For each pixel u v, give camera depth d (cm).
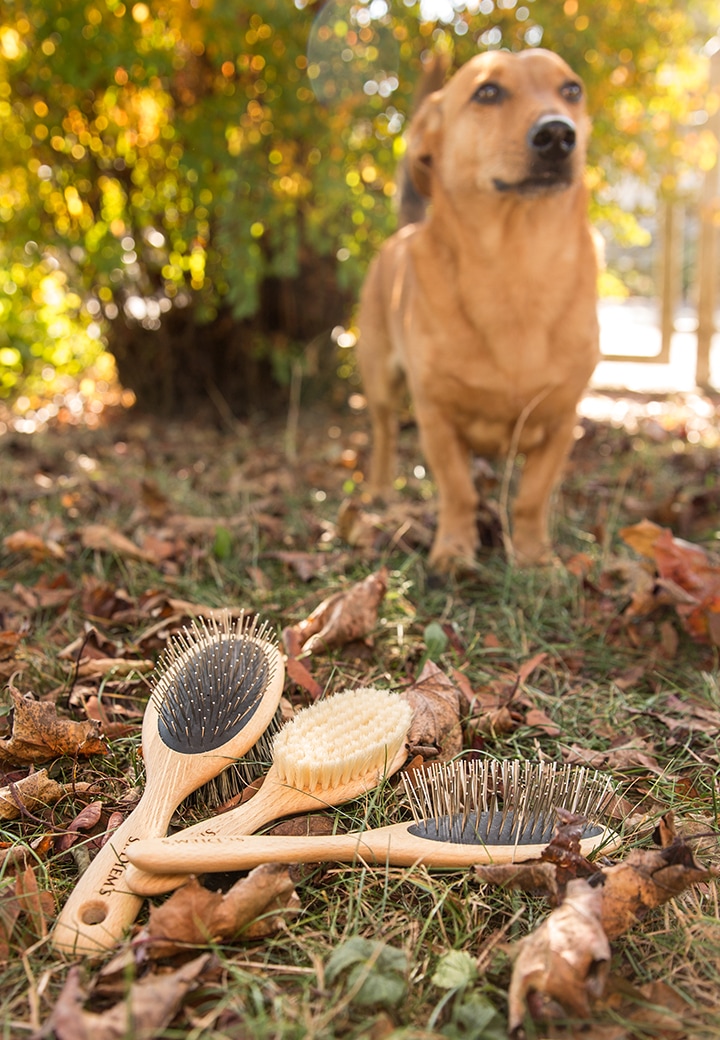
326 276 172
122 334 173
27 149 159
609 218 200
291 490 119
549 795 47
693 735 60
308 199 162
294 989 40
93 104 155
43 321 204
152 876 43
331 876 46
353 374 201
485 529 101
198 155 150
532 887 43
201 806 51
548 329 91
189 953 41
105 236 154
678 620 76
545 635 76
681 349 287
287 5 137
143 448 147
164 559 89
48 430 165
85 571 88
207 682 54
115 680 66
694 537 97
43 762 56
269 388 176
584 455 139
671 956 42
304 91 147
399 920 44
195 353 173
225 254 160
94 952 40
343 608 71
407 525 93
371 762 50
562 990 37
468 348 92
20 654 68
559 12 147
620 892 41
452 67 157
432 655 69
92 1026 35
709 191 213
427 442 96
